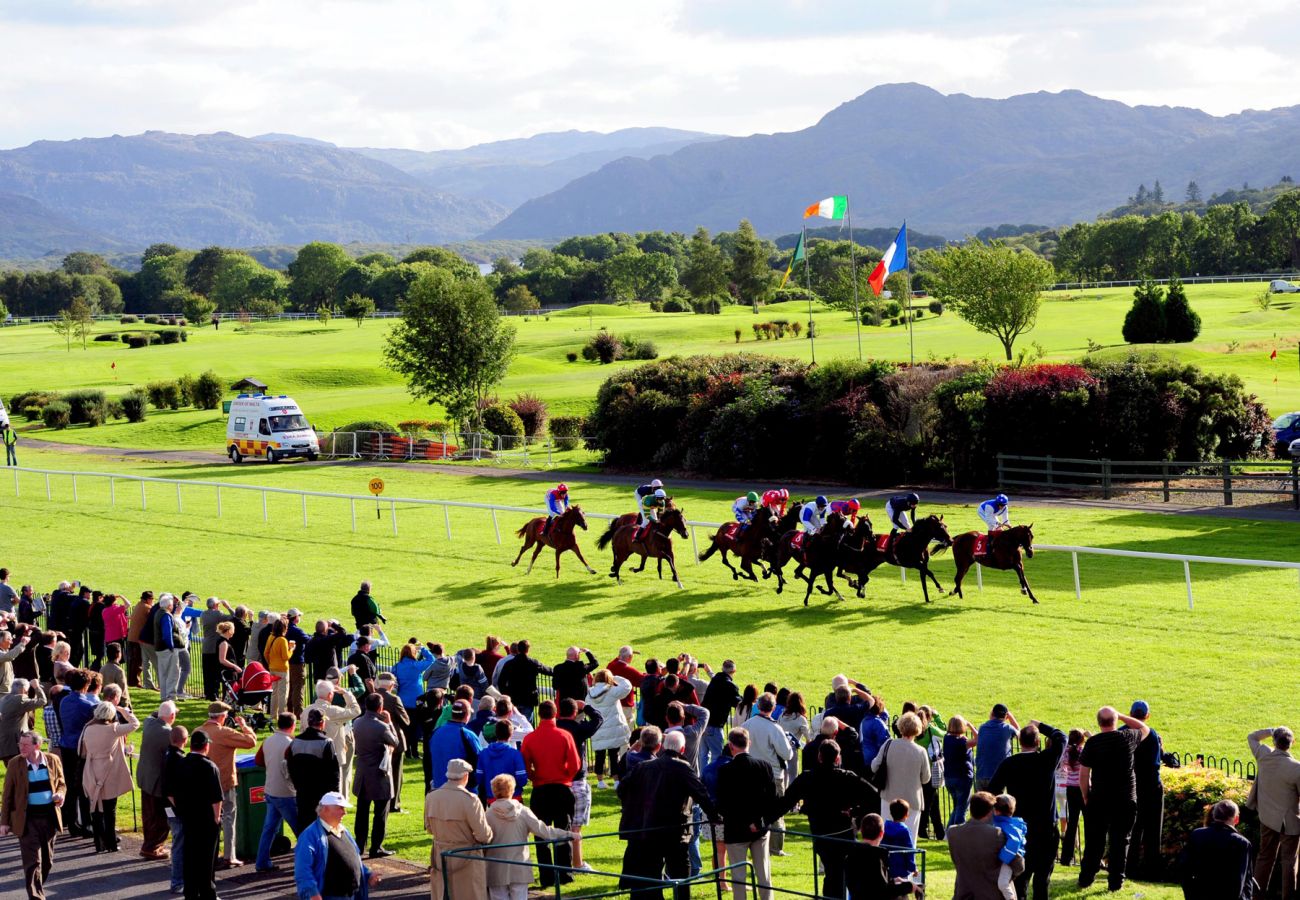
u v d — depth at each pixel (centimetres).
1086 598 2477
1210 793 1252
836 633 2312
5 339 13138
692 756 1366
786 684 1991
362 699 1661
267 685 1841
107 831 1341
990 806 995
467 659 1658
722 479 4447
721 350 8644
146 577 2992
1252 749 1174
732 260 15675
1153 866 1241
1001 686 1942
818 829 1081
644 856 1073
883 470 4128
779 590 2648
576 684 1530
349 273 19388
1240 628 2192
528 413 5959
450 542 3331
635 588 2759
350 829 1413
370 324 13775
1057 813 1436
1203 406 4091
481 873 1048
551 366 8719
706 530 3422
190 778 1105
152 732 1301
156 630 1989
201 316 15425
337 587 2833
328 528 3591
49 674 1866
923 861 1015
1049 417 3934
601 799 1553
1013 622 2331
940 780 1425
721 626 2397
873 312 10188
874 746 1305
